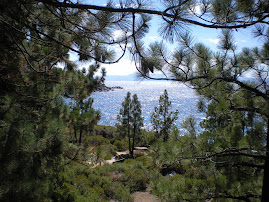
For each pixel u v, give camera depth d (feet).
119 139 71.72
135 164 44.16
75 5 6.15
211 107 14.21
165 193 13.30
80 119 30.12
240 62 11.96
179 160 13.41
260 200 13.17
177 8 5.61
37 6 8.97
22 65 12.23
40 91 14.85
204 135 13.71
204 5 7.07
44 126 14.40
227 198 13.26
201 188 13.24
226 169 13.46
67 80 19.31
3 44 8.76
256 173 13.53
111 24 7.22
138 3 5.97
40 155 14.43
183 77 10.67
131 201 28.58
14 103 11.78
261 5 7.86
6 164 10.71
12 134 10.72
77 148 18.01
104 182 32.22
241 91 13.20
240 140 13.33
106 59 8.43
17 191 11.03
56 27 8.82
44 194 13.12
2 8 7.13
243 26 7.24
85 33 8.00
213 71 11.43
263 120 12.66
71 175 28.12
